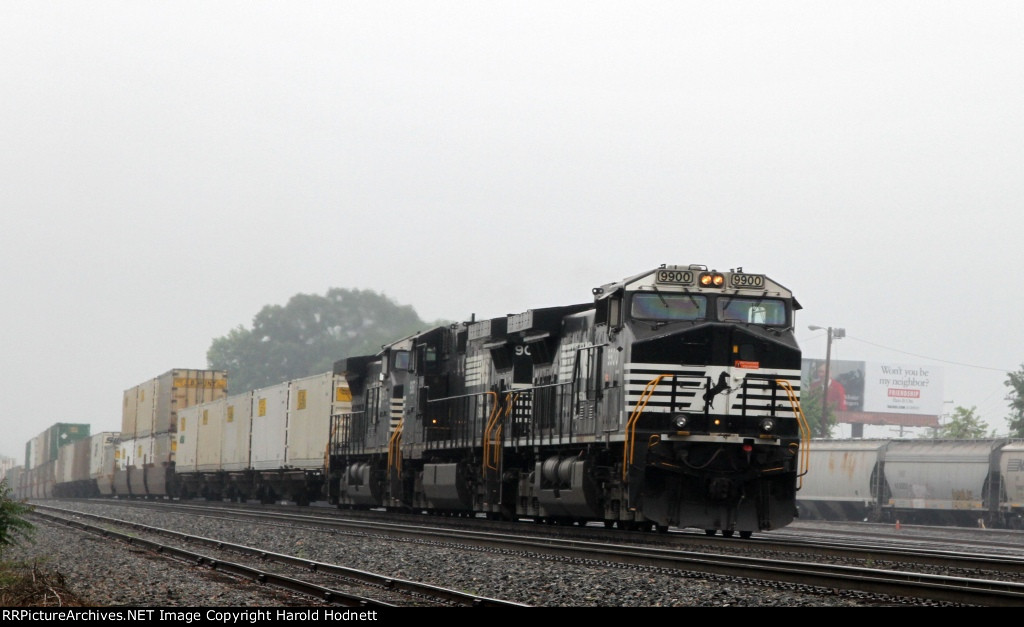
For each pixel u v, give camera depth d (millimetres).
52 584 26578
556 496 44156
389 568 31469
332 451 69812
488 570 29891
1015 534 67375
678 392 39000
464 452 54094
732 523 39000
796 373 39625
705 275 40219
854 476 90688
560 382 46031
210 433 94750
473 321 56625
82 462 134500
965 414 134625
